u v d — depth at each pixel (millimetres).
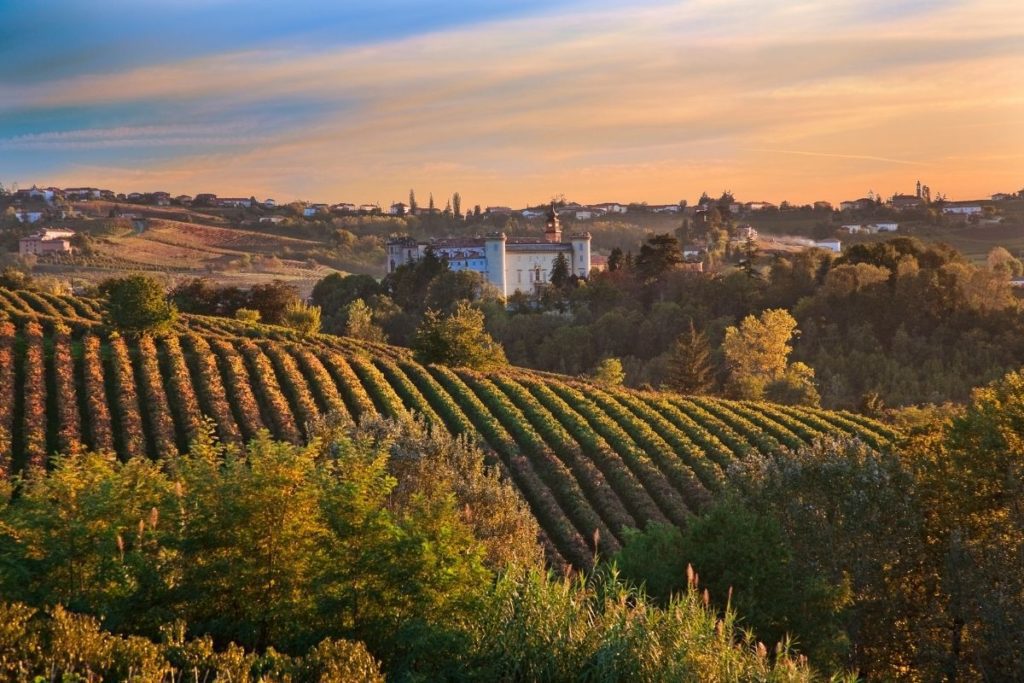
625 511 41312
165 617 12336
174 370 53594
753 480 24828
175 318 62969
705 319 109375
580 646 12078
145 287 61438
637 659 11773
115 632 12070
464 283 125875
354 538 12906
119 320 60781
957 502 23453
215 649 12281
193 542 12898
